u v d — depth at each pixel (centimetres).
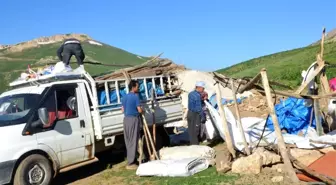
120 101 987
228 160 842
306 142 803
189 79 1655
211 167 855
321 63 836
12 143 789
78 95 915
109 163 1048
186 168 805
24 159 800
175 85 1156
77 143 891
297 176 705
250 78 839
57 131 859
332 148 775
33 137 819
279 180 702
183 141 1227
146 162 909
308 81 820
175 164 820
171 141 1234
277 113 955
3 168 769
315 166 714
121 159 1082
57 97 883
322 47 853
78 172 997
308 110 923
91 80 935
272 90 846
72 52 1103
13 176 791
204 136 1156
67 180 933
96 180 891
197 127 1063
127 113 922
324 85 888
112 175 914
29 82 955
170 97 1132
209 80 1695
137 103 918
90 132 920
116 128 962
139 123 935
